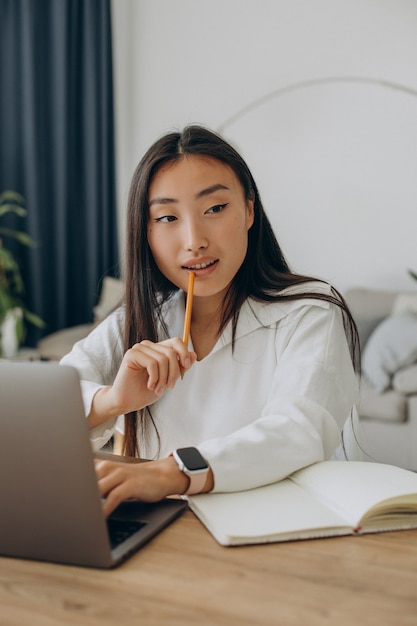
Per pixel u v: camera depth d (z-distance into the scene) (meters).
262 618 0.66
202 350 1.34
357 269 4.34
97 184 4.82
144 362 1.07
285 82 4.44
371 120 4.23
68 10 4.64
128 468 0.93
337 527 0.86
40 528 0.78
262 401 1.29
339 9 4.25
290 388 1.17
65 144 4.68
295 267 4.49
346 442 1.36
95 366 1.37
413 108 4.13
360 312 3.81
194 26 4.66
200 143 1.19
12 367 0.77
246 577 0.74
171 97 4.78
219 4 4.57
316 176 4.39
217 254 1.18
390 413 3.22
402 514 0.90
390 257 4.26
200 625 0.65
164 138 1.20
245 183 1.23
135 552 0.81
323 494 0.95
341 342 1.24
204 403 1.31
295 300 1.28
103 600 0.70
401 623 0.65
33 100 4.56
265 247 1.34
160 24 4.76
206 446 1.00
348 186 4.32
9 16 4.52
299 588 0.72
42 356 3.91
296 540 0.84
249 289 1.32
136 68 4.86
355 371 1.34
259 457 1.00
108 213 4.89
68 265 4.86
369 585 0.73
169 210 1.18
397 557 0.80
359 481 0.95
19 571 0.77
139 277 1.28
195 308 1.34
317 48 4.33
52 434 0.76
